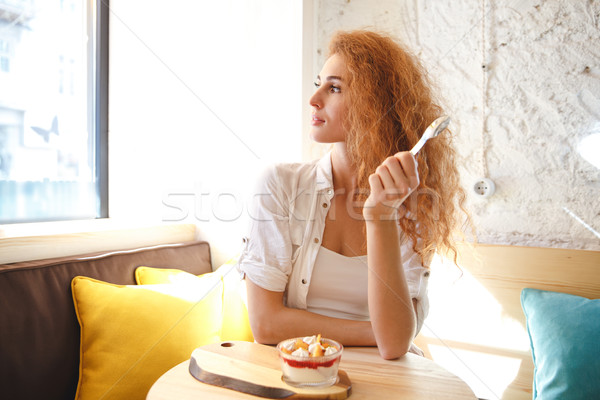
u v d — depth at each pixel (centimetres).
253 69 152
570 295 113
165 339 99
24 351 88
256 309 80
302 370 57
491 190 131
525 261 124
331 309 88
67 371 95
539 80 128
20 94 140
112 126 165
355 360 70
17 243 104
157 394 57
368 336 76
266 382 59
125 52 162
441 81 141
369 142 87
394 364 69
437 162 97
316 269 86
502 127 133
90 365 95
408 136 89
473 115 137
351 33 93
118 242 131
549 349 101
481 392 129
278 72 151
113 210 165
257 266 81
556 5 126
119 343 95
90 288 100
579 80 124
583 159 123
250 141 152
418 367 67
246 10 152
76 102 156
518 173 131
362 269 87
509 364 125
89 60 161
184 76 156
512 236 131
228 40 152
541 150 128
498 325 127
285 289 88
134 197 163
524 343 123
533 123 129
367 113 86
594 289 116
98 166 163
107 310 97
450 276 133
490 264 128
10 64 137
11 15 137
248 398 56
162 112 159
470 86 137
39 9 144
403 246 92
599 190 121
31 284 94
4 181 136
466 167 138
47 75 147
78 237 119
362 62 87
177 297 107
